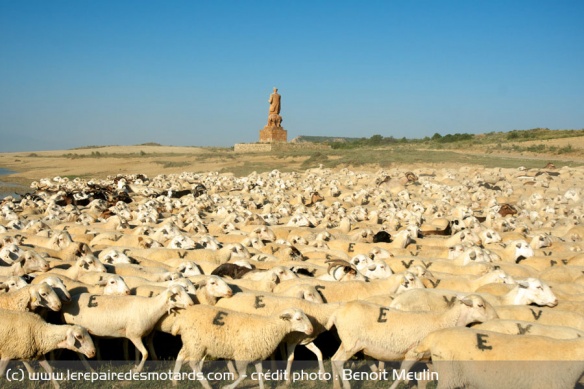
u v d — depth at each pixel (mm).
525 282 13234
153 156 111312
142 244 20156
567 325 12133
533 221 30078
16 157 142250
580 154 76750
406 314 11898
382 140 133375
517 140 100312
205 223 27391
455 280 15227
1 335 11391
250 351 11766
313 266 16969
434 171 60375
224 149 149750
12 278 13305
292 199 39750
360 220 30625
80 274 14906
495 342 10125
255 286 14961
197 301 13172
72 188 51094
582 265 17438
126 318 12594
